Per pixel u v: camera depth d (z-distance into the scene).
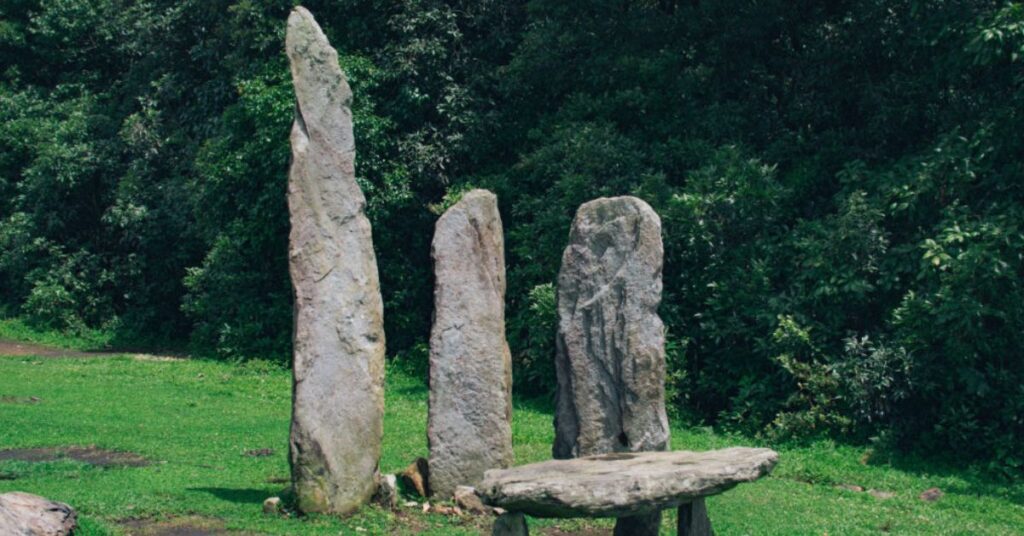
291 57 10.00
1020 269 14.53
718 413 16.56
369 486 9.99
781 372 15.63
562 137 19.06
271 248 22.80
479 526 9.77
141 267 26.69
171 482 11.20
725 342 16.70
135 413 16.08
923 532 10.56
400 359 21.25
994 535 10.61
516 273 18.98
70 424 14.77
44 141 27.98
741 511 11.12
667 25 19.80
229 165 22.27
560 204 18.38
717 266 16.67
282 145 20.98
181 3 26.77
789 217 17.33
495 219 10.79
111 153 27.53
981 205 15.17
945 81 16.94
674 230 16.73
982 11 15.59
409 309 22.31
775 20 18.88
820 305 15.70
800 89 18.94
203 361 22.53
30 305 26.72
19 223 27.53
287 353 22.02
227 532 9.20
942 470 14.11
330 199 9.96
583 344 9.90
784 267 16.45
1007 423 14.22
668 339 16.66
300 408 9.75
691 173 17.33
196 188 24.61
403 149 21.38
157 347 26.05
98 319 27.30
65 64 30.84
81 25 29.69
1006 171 14.94
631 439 9.64
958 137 15.29
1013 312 14.08
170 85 26.69
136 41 28.45
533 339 17.67
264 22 22.27
